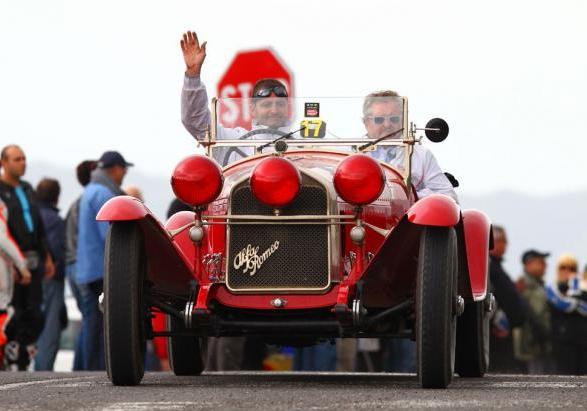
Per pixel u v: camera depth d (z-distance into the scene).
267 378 30.92
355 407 20.97
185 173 26.41
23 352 44.72
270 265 27.11
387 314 26.67
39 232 45.28
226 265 27.19
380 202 28.50
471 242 29.69
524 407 21.14
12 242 42.44
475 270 29.42
